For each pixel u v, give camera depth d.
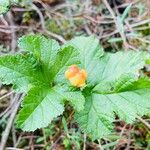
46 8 0.25
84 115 0.14
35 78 0.14
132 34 0.23
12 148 0.20
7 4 0.16
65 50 0.14
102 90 0.15
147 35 0.24
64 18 0.25
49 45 0.14
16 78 0.14
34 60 0.14
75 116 0.14
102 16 0.25
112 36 0.25
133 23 0.25
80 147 0.20
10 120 0.20
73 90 0.14
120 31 0.23
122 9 0.26
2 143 0.20
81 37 0.16
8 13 0.25
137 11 0.26
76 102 0.14
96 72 0.15
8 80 0.14
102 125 0.14
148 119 0.20
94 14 0.26
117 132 0.21
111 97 0.14
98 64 0.16
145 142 0.20
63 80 0.14
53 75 0.14
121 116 0.14
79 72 0.14
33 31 0.25
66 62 0.14
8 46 0.23
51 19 0.25
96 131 0.14
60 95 0.14
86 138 0.20
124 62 0.15
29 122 0.13
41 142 0.21
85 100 0.15
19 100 0.21
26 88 0.14
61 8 0.26
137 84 0.14
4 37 0.24
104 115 0.14
